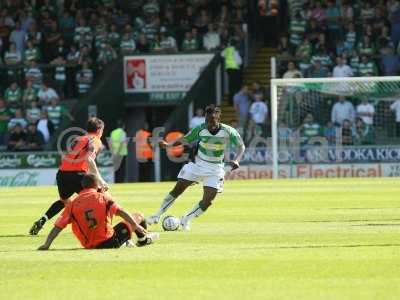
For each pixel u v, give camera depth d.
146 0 118.75
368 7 112.12
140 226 39.56
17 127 106.06
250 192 75.56
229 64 108.44
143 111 116.12
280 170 101.50
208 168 47.34
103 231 38.62
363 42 108.56
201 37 114.25
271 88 99.56
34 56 115.56
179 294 29.09
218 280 31.33
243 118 105.50
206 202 47.34
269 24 116.00
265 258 35.88
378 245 39.47
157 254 37.19
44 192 83.69
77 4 119.88
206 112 47.12
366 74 107.12
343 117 101.62
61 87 113.88
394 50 109.38
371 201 64.50
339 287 29.83
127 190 82.31
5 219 56.34
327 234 44.31
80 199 38.56
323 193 72.94
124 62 113.50
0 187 97.44
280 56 109.62
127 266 34.31
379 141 101.88
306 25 111.38
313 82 98.88
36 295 29.30
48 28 117.56
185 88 113.25
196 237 43.88
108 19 118.25
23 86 114.81
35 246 41.59
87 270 33.59
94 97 107.62
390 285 30.05
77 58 113.81
